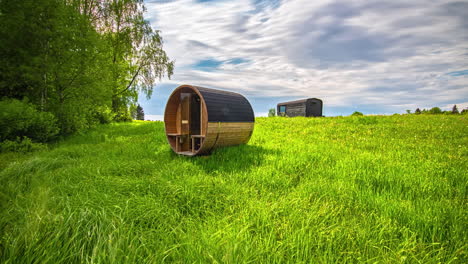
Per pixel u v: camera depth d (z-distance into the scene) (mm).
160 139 9453
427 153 6176
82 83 12133
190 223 2611
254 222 2551
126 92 23250
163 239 2271
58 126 11539
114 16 19953
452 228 2477
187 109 7070
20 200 3213
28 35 10281
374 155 6062
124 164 5168
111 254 1875
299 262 1857
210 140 6117
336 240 2221
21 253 1969
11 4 10062
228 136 6648
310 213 2703
